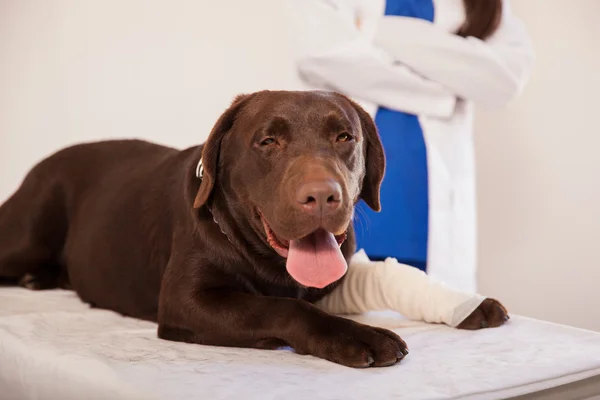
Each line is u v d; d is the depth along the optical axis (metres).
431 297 2.11
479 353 1.78
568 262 4.80
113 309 2.55
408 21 3.29
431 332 2.03
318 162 1.77
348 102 2.09
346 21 3.29
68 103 4.27
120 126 4.38
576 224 4.76
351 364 1.64
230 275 2.05
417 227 3.32
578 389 1.63
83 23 4.24
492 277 5.01
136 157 2.84
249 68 4.60
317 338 1.73
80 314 2.40
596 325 4.74
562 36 4.67
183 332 1.99
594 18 4.57
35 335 2.02
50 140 4.26
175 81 4.46
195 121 4.54
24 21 4.13
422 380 1.53
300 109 1.92
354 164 1.96
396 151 3.32
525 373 1.59
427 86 3.27
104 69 4.31
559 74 4.72
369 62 3.22
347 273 2.27
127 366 1.64
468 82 3.27
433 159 3.32
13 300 2.64
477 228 5.00
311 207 1.70
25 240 2.89
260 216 1.95
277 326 1.81
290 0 3.37
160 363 1.67
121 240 2.52
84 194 2.88
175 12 4.39
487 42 3.52
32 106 4.20
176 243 2.13
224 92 4.57
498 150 4.89
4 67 4.12
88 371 1.64
